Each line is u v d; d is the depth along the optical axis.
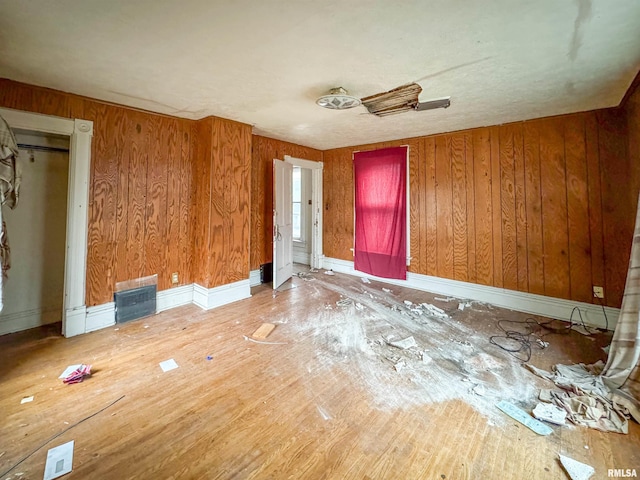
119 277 3.11
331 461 1.48
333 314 3.42
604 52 1.98
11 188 2.10
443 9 1.55
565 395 1.96
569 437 1.63
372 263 4.90
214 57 2.07
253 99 2.87
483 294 3.86
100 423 1.71
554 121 3.29
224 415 1.79
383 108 3.07
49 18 1.63
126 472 1.40
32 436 1.60
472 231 3.91
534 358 2.47
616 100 2.82
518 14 1.59
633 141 2.67
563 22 1.66
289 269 4.96
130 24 1.69
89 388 2.03
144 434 1.64
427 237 4.32
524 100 2.84
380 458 1.50
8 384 2.06
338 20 1.65
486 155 3.76
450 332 2.97
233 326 3.06
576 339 2.81
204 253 3.58
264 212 4.67
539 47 1.92
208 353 2.52
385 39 1.84
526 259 3.52
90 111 2.84
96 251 2.94
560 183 3.27
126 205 3.13
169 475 1.39
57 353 2.49
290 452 1.53
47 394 1.96
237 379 2.16
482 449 1.55
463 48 1.94
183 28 1.73
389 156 4.61
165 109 3.18
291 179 4.94
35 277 2.99
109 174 2.99
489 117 3.38
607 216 3.03
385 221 4.70
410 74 2.31
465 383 2.12
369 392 2.02
